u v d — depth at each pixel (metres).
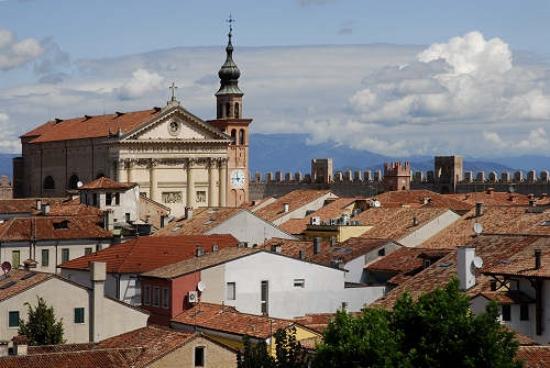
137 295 150.75
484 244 120.69
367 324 81.44
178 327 120.44
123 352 100.50
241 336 108.88
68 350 104.88
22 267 171.75
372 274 152.00
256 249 143.25
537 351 85.38
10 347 110.56
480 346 77.94
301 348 90.81
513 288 106.62
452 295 81.50
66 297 127.12
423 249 150.75
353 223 191.38
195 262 141.00
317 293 139.50
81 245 193.50
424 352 78.56
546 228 146.88
